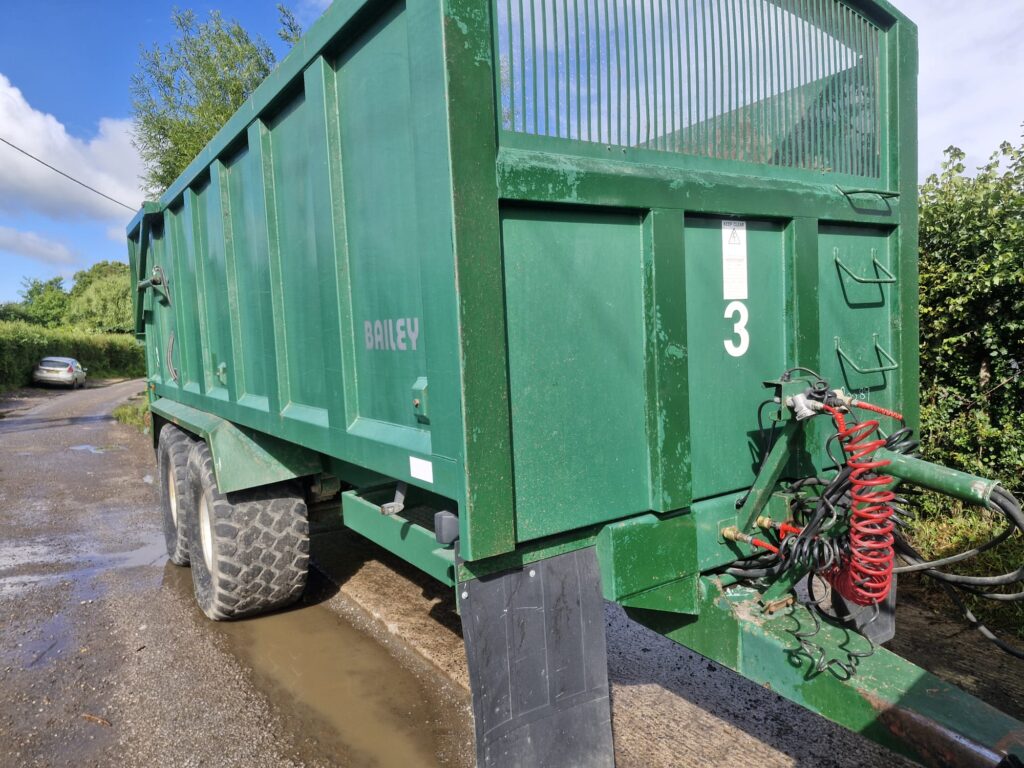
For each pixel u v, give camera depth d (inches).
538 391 78.7
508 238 75.9
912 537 169.5
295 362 123.6
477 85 71.6
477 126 71.6
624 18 86.8
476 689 75.9
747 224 98.4
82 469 394.3
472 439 72.0
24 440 516.4
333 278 102.3
